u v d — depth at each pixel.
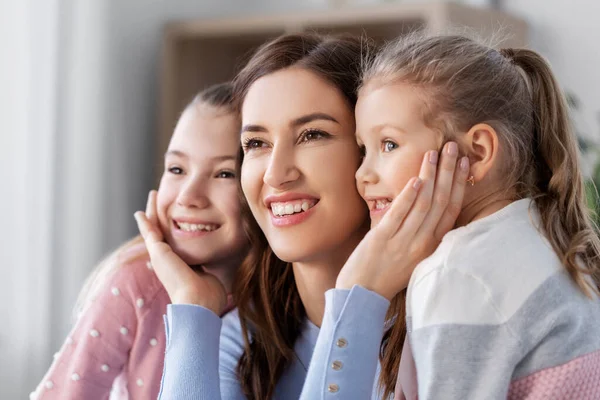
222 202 1.13
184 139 1.15
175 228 1.17
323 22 2.52
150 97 2.79
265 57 0.98
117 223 2.62
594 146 2.53
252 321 1.09
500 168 0.84
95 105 2.50
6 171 2.27
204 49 2.79
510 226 0.79
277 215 0.96
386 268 0.86
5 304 2.27
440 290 0.76
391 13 2.42
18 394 2.28
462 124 0.83
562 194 0.86
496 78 0.85
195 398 0.97
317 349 0.86
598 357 0.75
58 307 2.39
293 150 0.95
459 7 2.38
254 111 0.96
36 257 2.31
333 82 0.95
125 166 2.66
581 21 2.65
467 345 0.74
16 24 2.28
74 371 1.12
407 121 0.84
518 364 0.74
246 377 1.07
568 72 2.67
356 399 0.83
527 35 2.68
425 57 0.85
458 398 0.73
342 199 0.94
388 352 0.96
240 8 3.17
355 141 0.95
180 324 1.02
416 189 0.84
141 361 1.15
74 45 2.43
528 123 0.87
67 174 2.42
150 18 2.78
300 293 1.06
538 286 0.75
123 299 1.14
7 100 2.27
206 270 1.20
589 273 0.80
